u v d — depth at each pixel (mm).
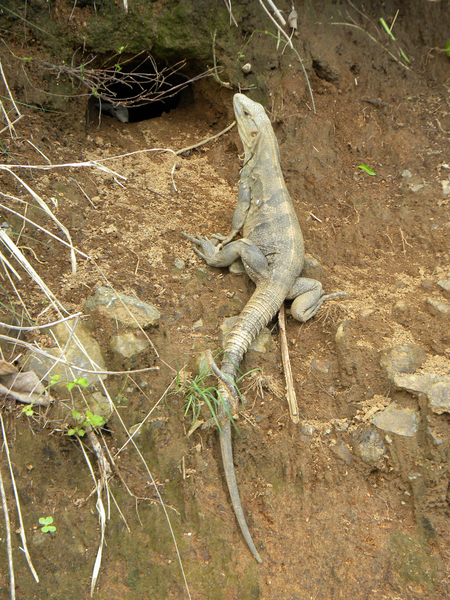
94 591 2531
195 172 2934
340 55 3025
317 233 2871
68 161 2822
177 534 2582
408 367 2678
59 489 2566
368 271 2822
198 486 2607
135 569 2555
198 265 2773
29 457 2561
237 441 2648
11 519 2527
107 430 2605
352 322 2723
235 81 2971
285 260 2729
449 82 3039
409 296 2770
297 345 2729
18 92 2809
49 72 2840
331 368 2701
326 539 2604
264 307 2693
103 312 2646
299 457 2650
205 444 2635
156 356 2654
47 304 2645
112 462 2592
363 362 2691
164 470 2613
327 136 2967
